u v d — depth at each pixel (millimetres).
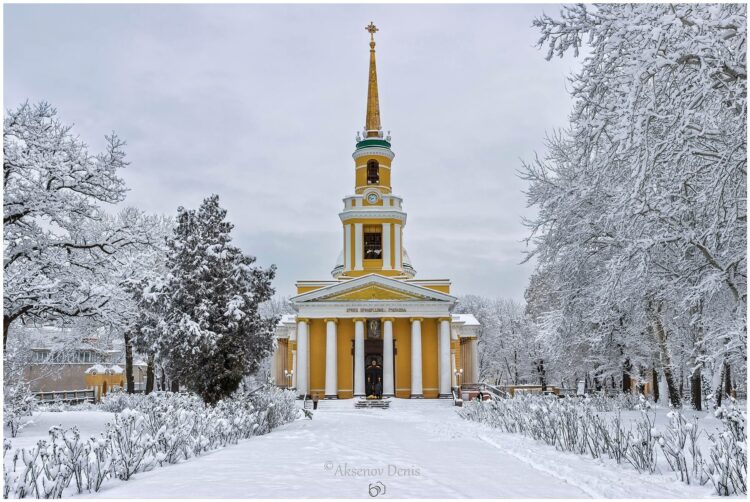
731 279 17141
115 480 11367
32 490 10102
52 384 55688
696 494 9391
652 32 12797
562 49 15859
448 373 53688
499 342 78062
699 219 17344
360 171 60531
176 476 11422
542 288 30797
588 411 15586
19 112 20547
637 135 13734
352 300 54844
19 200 20000
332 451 15492
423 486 10070
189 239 25031
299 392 53469
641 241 15977
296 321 55062
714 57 12898
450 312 56375
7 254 20625
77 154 21469
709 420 20500
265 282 26969
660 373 33688
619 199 16000
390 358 53875
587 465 12359
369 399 52781
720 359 18359
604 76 15094
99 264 23078
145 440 12555
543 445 16328
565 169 26281
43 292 20797
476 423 26906
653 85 13836
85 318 24438
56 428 11562
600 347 29500
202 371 24328
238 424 19094
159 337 24047
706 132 14148
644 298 22828
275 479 10883
